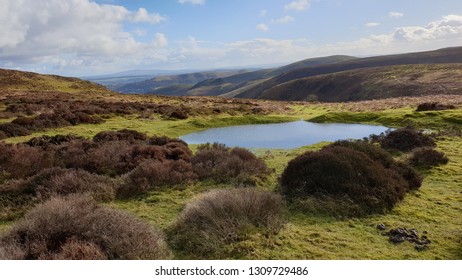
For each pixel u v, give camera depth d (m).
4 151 17.39
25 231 8.26
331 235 8.98
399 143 21.41
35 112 39.94
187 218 9.43
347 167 12.03
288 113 49.59
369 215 10.45
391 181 12.07
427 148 17.83
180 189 13.41
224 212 9.20
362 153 13.38
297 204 11.10
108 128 33.28
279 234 8.80
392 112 39.97
